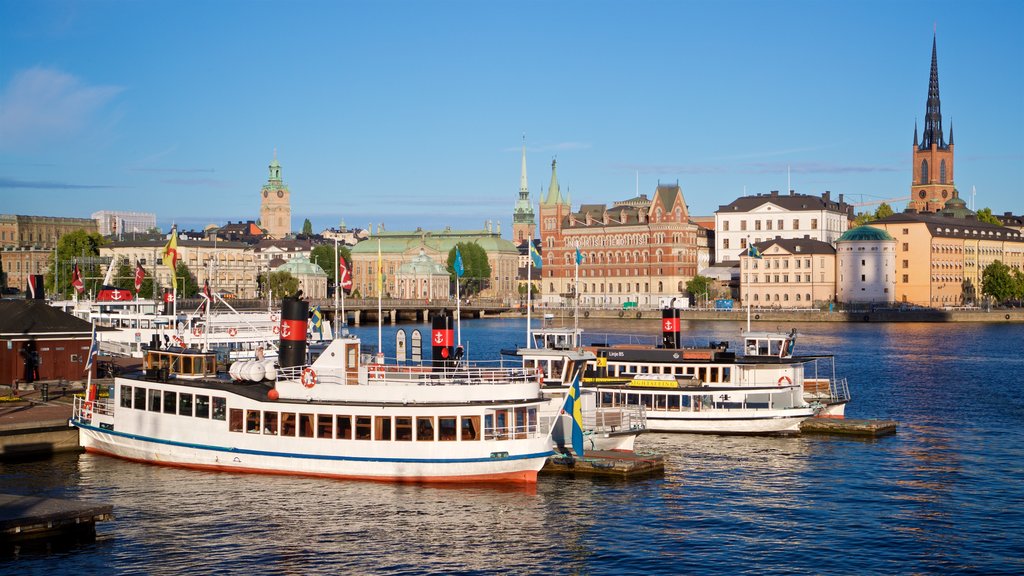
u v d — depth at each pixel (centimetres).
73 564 5116
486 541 5559
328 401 6531
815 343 19238
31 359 9512
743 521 6012
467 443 6375
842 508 6322
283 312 6975
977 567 5281
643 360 8931
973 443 8344
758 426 8562
